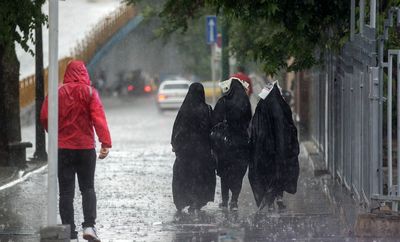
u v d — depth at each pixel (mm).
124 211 31672
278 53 38344
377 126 27031
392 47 32500
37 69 49594
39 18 37125
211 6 36906
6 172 43406
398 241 25047
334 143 39094
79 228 28078
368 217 25969
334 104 39125
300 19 36219
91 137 25297
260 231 27297
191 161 31391
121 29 131875
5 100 45125
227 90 32031
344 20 36625
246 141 31734
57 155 23984
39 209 32062
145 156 52781
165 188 37906
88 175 25328
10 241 25500
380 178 27016
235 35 57375
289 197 34844
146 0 58781
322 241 25297
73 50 116188
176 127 31547
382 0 33812
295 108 74188
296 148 31844
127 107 132625
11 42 36750
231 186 31828
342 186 36625
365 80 28922
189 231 27484
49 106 23547
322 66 43719
